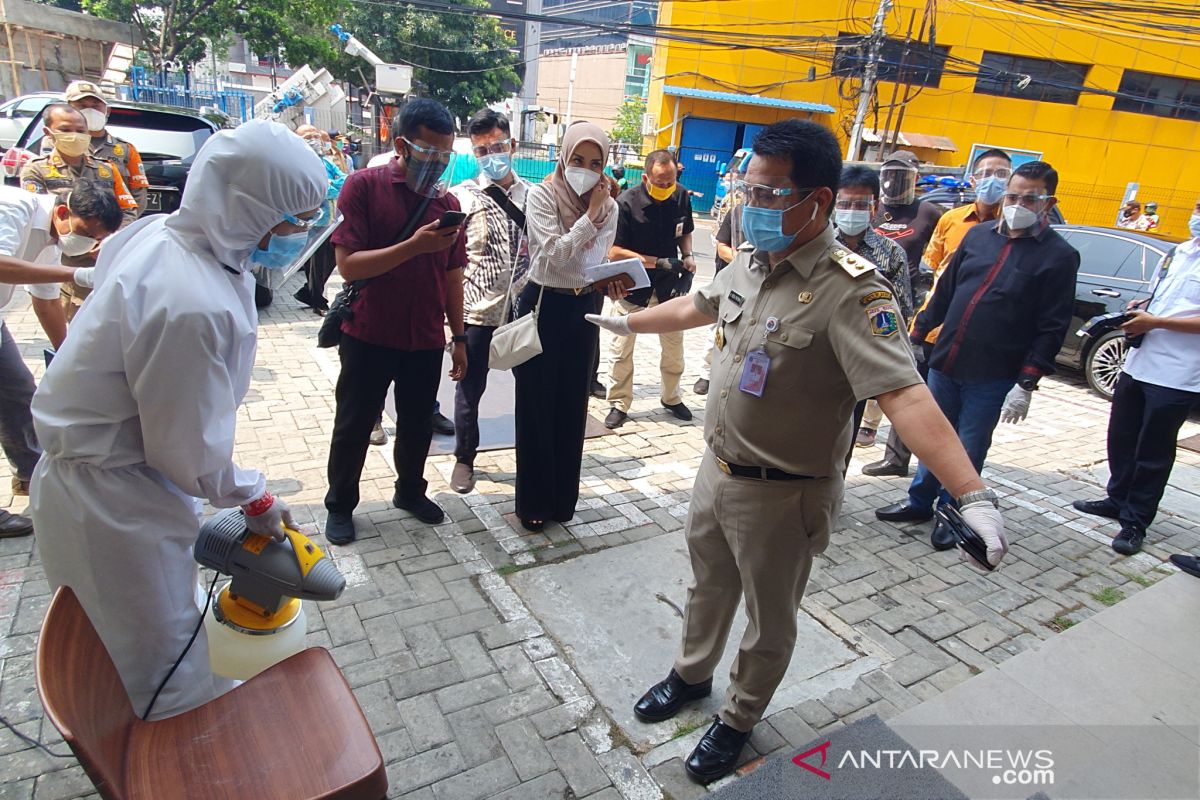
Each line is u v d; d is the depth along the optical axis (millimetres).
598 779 2045
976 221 4020
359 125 22656
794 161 1630
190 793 1345
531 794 1977
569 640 2604
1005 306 3219
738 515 1888
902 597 3080
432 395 3125
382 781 1422
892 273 3293
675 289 4535
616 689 2393
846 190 3061
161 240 1507
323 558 1771
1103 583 3328
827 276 1709
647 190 4375
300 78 10375
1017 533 3762
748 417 1816
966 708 2445
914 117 19969
